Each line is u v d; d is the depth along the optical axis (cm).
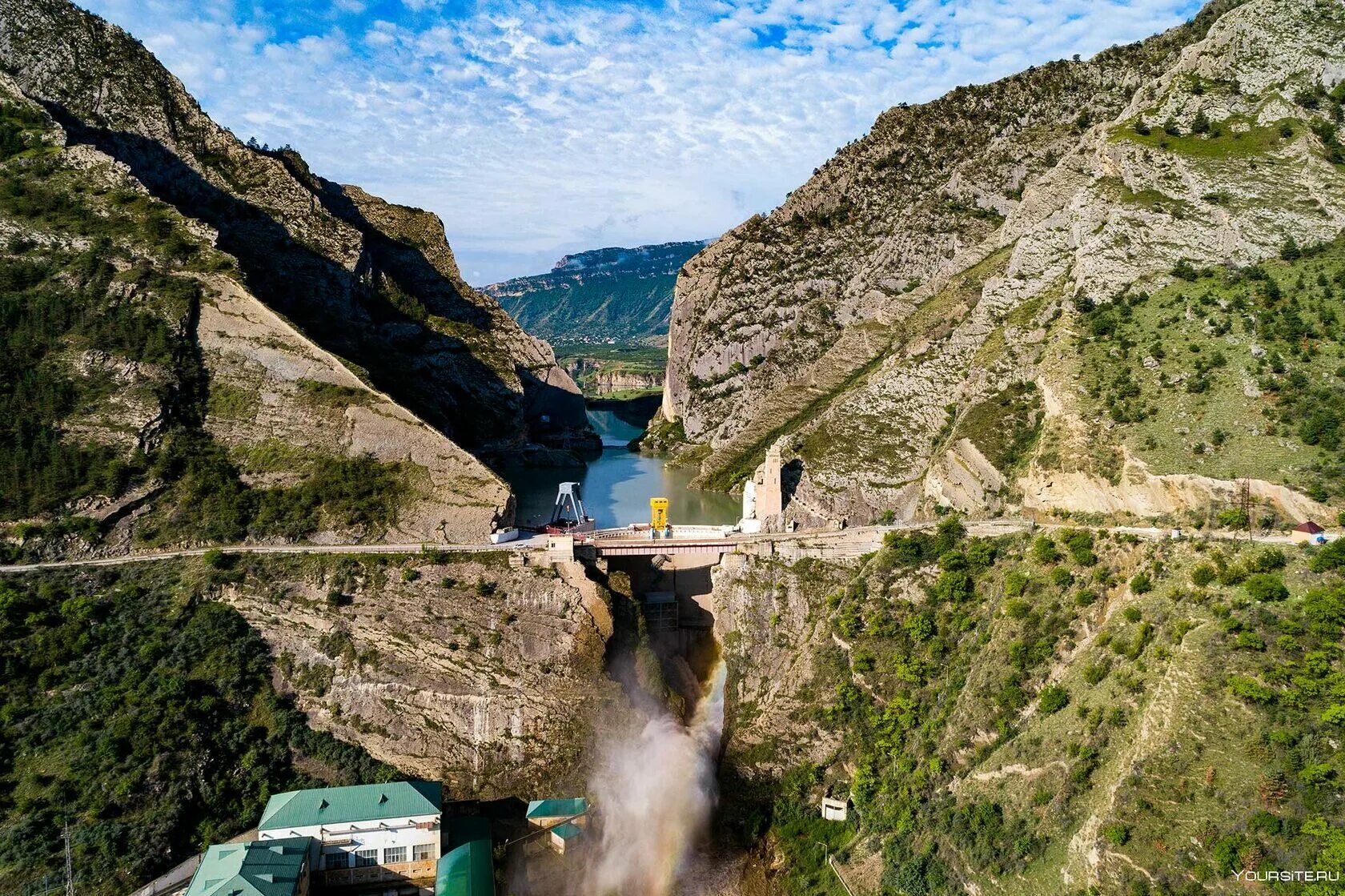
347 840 8819
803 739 10712
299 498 12756
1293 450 9288
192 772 9650
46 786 9150
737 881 9462
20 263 13238
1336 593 7444
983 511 12156
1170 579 8656
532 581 11888
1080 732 8131
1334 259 11025
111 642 10612
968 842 8319
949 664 10256
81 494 11906
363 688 10919
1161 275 12181
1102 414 10900
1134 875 7019
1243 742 7081
